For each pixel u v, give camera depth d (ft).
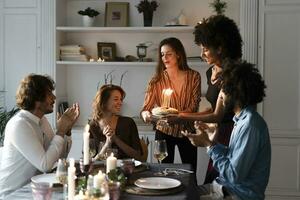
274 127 12.53
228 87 6.60
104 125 9.34
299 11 12.23
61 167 5.85
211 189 7.16
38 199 5.23
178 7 13.92
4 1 13.33
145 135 12.85
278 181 12.57
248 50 12.44
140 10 13.37
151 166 7.93
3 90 13.51
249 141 6.31
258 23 12.41
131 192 6.03
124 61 13.52
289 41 12.34
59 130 7.67
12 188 7.18
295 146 12.48
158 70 10.85
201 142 6.85
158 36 14.11
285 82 12.42
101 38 14.32
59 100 13.71
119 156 8.99
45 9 13.16
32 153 7.04
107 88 9.49
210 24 8.05
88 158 6.72
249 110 6.57
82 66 14.38
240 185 6.57
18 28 13.33
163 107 9.77
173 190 6.13
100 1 14.24
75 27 13.26
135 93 14.28
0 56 13.47
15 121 7.22
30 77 7.50
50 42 13.23
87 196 5.05
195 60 13.20
